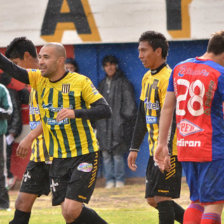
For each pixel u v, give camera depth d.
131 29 39.84
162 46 19.45
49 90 18.05
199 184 15.24
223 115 15.25
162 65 19.58
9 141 39.75
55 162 18.31
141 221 24.55
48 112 18.09
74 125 17.89
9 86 40.03
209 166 15.06
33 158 19.41
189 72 15.53
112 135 39.34
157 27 39.62
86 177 17.84
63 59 17.92
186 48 41.66
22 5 40.31
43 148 19.23
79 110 17.23
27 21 40.31
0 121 29.06
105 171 39.38
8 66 17.95
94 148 18.16
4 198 29.20
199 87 15.21
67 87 17.91
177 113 15.66
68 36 40.28
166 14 39.50
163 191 19.14
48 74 17.78
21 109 41.31
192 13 39.41
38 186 19.41
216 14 39.34
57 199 18.45
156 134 19.42
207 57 15.63
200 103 15.20
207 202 15.09
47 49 17.75
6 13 40.31
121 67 41.81
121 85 39.66
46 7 40.19
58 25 40.25
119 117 39.44
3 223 24.45
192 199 15.73
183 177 41.31
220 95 15.10
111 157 39.41
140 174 41.47
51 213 27.80
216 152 15.02
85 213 17.88
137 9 39.69
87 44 42.00
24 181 19.48
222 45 15.48
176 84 15.73
